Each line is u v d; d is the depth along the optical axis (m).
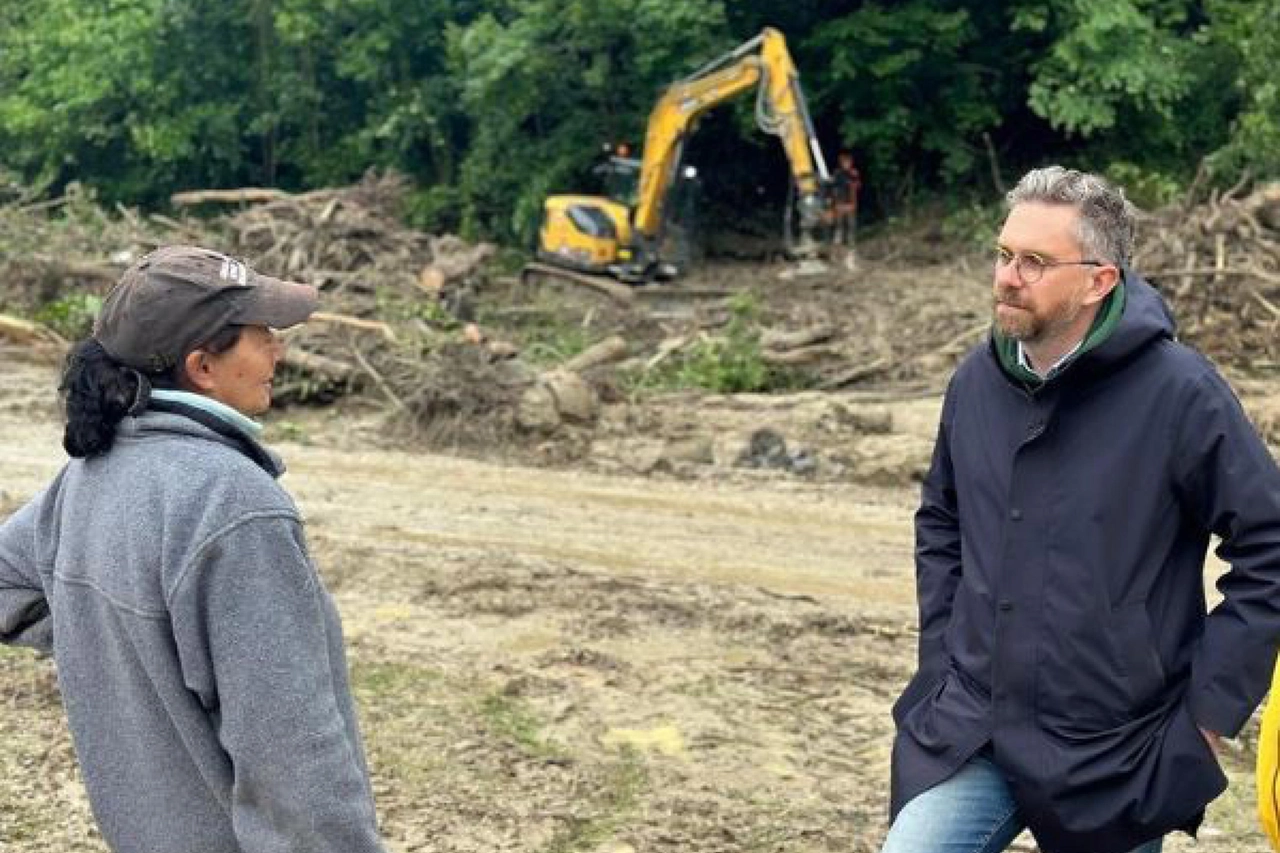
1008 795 2.95
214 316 2.26
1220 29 22.97
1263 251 14.55
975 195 23.98
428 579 7.64
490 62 22.67
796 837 4.74
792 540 9.10
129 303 2.24
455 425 11.73
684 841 4.71
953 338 14.64
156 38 27.11
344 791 2.17
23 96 28.73
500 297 18.33
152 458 2.22
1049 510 2.85
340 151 27.30
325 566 7.87
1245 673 2.73
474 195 24.44
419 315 15.77
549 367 14.77
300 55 27.27
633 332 16.95
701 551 8.79
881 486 10.61
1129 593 2.80
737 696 6.06
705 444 11.54
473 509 9.72
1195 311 14.12
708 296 18.91
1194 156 23.61
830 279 19.28
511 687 6.03
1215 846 4.71
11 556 2.46
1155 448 2.78
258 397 2.38
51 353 14.37
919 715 3.06
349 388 12.88
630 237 19.06
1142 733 2.82
